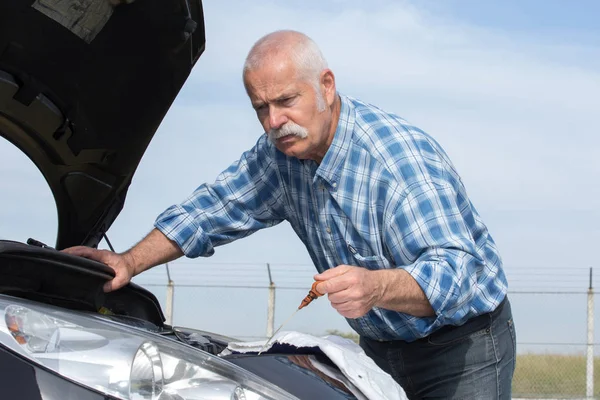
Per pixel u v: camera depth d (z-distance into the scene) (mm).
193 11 2768
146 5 2676
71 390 1662
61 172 2967
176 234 3068
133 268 2932
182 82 2922
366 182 2717
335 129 2732
